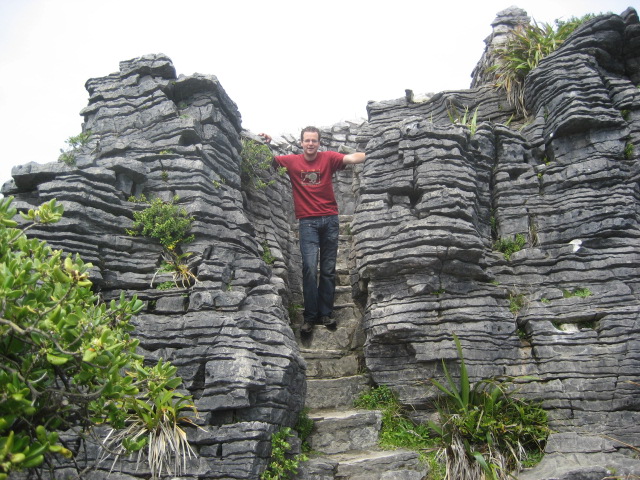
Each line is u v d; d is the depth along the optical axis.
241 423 4.95
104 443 4.56
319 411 6.42
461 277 6.52
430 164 6.79
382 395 6.41
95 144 6.86
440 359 6.15
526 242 6.94
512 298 6.60
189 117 6.60
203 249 5.97
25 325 3.14
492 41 9.75
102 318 3.65
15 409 3.01
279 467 5.08
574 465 5.28
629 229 6.51
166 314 5.59
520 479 5.28
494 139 7.50
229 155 7.06
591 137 7.04
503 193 7.18
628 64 7.81
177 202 6.23
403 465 5.59
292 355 5.48
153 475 4.59
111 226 5.87
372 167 7.12
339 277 8.35
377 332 6.38
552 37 8.45
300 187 7.32
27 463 2.85
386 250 6.62
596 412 5.71
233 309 5.51
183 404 4.88
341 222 9.14
